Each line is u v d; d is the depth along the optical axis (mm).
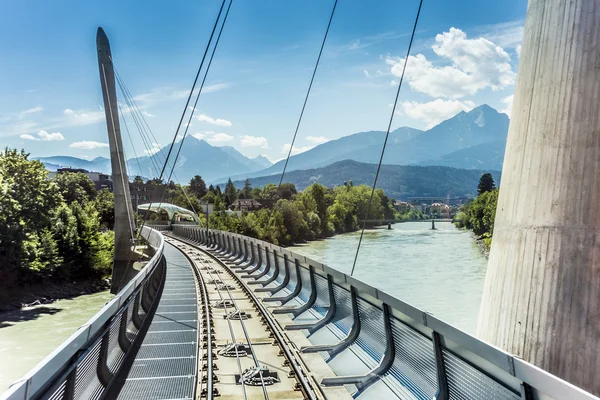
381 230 154250
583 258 6008
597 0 6223
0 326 30312
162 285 19953
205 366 8633
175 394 7234
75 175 111875
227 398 7285
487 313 7227
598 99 6109
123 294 8484
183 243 53281
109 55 42938
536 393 4188
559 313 6125
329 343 9562
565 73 6398
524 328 6453
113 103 43000
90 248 46781
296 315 12406
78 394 5727
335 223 127500
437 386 5938
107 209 89625
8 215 37750
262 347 9984
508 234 6938
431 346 6117
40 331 29250
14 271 37656
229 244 34188
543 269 6328
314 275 12531
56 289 41625
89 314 34594
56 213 46094
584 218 6055
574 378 5926
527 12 7211
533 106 6770
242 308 14211
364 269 62844
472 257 75875
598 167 6027
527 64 7027
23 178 41031
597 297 5867
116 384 7578
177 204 124875
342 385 7453
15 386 3678
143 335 10859
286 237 92125
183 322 12352
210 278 21547
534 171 6605
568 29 6438
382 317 7871
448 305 39969
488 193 109500
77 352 5477
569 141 6262
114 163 43438
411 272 59750
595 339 5820
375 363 7816
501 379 4715
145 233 56531
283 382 7961
